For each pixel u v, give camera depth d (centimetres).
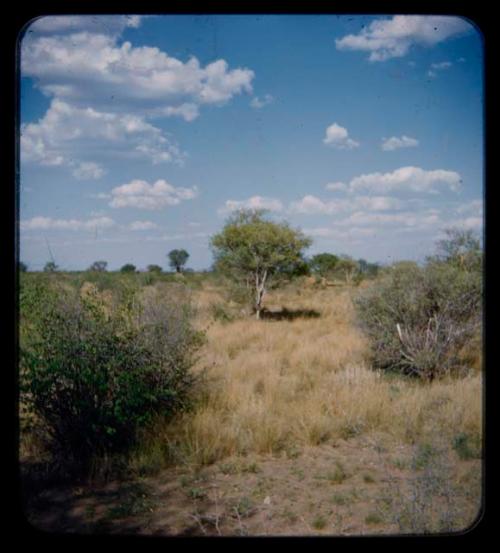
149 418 577
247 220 1877
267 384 766
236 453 556
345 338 1184
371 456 536
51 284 555
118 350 563
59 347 531
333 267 2738
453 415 585
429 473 424
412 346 873
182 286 691
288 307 2008
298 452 561
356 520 401
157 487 482
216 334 1264
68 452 530
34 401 521
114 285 626
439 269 891
